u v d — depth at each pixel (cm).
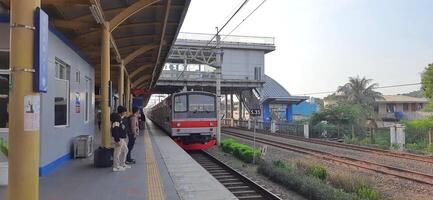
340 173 1299
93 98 1825
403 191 1172
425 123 2959
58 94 1141
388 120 6669
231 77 4912
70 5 946
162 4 1248
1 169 852
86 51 1584
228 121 6444
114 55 1773
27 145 412
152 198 768
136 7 1158
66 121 1251
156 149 1722
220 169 1598
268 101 4984
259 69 5025
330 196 997
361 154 2114
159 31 1627
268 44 5003
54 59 1079
